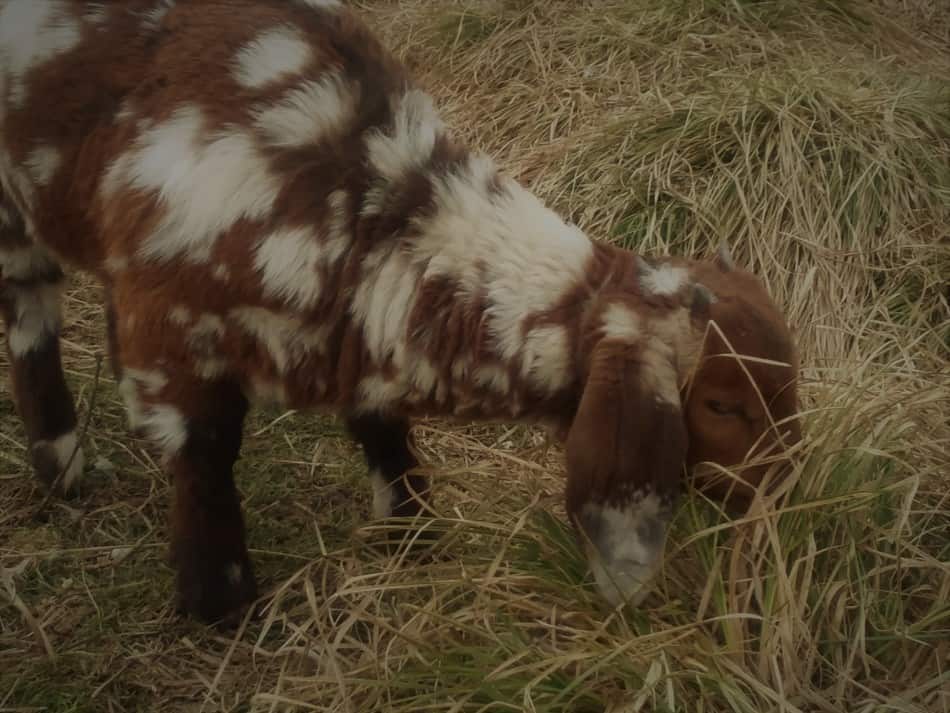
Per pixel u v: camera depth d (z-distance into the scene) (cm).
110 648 85
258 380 79
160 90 78
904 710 75
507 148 143
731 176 127
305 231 74
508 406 74
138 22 81
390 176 75
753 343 68
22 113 85
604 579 70
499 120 147
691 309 69
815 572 84
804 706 76
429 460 102
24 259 94
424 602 85
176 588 88
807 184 127
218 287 75
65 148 83
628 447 66
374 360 76
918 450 95
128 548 94
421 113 78
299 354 77
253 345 77
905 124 136
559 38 158
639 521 68
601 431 66
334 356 77
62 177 84
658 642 76
